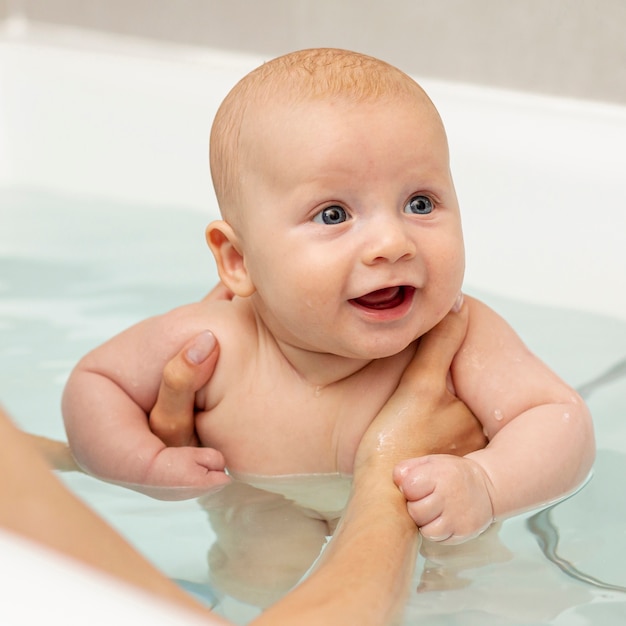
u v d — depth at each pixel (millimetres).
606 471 1222
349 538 970
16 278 1872
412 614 923
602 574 1008
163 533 1111
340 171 1094
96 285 1843
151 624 482
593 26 1892
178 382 1221
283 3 2268
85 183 2201
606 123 1765
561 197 1703
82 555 546
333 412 1219
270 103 1153
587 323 1623
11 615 482
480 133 1817
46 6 2578
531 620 924
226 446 1250
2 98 2277
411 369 1194
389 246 1064
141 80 2156
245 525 1127
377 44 2178
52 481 577
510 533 1078
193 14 2383
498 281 1744
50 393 1483
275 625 750
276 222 1134
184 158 2080
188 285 1836
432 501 1035
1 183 2268
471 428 1192
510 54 2002
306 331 1145
